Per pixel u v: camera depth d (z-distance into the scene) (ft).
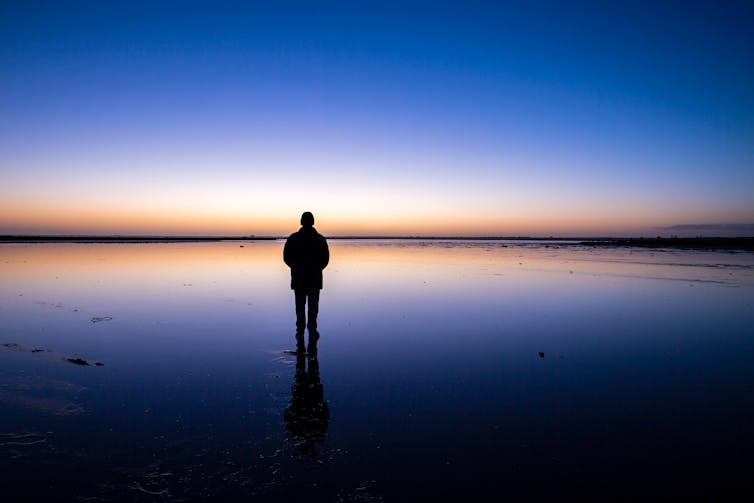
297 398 16.11
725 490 10.42
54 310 33.06
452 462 11.66
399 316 32.42
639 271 68.69
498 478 10.92
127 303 36.47
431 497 10.13
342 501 9.97
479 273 64.75
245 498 10.07
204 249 140.15
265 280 53.01
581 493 10.31
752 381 18.28
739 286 49.96
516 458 11.89
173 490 10.35
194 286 47.16
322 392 16.76
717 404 15.75
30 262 76.48
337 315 32.68
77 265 71.20
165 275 57.67
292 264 23.72
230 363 20.40
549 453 12.16
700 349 23.41
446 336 26.18
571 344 24.41
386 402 15.81
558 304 37.81
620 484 10.68
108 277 54.60
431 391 16.96
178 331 26.84
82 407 15.03
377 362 20.81
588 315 32.96
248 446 12.44
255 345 23.76
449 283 52.34
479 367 20.11
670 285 50.78
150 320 29.91
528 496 10.18
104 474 10.95
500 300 39.81
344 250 156.56
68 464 11.37
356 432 13.38
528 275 61.98
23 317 30.50
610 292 45.01
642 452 12.24
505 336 26.23
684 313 33.78
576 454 12.11
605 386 17.66
